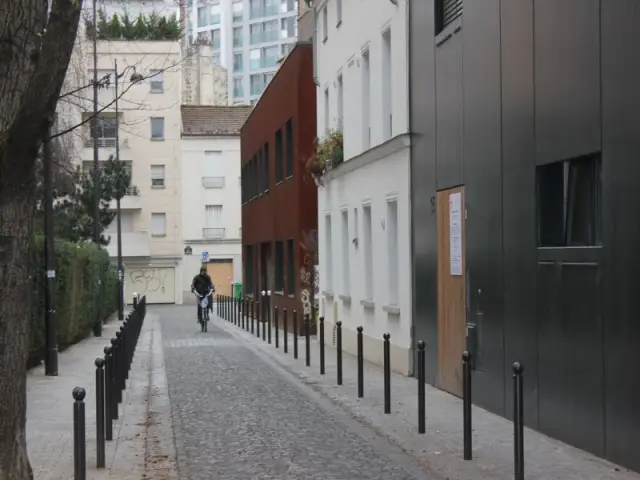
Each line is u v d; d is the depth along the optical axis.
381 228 16.97
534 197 9.95
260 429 10.77
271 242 33.06
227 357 20.31
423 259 14.39
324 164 21.88
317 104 24.11
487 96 11.40
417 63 14.73
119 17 48.50
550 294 9.54
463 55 12.35
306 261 26.52
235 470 8.49
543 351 9.74
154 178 59.62
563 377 9.23
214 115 64.31
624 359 7.93
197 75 75.00
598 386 8.44
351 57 19.59
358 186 18.97
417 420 11.02
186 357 20.41
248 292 42.16
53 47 5.86
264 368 17.78
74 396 7.11
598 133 8.45
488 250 11.41
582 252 8.77
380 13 16.95
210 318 39.66
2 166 5.85
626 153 7.88
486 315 11.52
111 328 31.80
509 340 10.75
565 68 9.14
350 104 19.75
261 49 94.00
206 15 96.94
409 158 15.10
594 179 8.90
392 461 8.82
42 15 5.86
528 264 10.14
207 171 62.69
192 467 8.63
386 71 16.89
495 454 8.89
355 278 19.47
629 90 7.83
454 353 12.90
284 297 29.80
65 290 21.69
